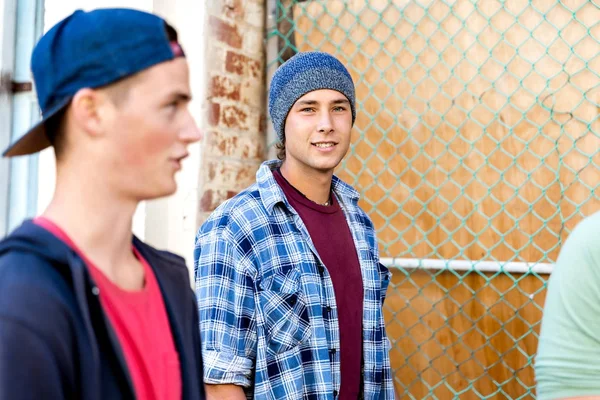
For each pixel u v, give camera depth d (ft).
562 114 6.22
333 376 4.89
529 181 6.38
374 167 7.19
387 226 7.11
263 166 5.39
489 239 6.57
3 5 6.87
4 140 6.89
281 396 4.68
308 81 5.27
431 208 6.87
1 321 2.17
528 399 6.31
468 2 6.66
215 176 7.16
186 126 2.78
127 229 2.77
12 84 6.98
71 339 2.34
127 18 2.58
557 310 3.12
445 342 6.77
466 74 6.68
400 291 7.04
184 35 7.18
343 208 5.64
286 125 5.42
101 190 2.61
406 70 6.98
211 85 7.11
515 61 6.44
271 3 7.77
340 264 5.22
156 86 2.62
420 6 6.90
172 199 7.17
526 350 6.35
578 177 6.15
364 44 7.22
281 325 4.79
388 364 5.40
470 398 6.61
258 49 7.72
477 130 6.63
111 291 2.64
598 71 6.05
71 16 2.66
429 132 6.88
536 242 6.34
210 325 4.73
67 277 2.40
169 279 3.13
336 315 5.03
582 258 3.08
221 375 4.58
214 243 4.92
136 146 2.59
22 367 2.16
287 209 5.15
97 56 2.49
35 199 7.06
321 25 7.47
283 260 4.96
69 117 2.57
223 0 7.25
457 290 6.73
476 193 6.64
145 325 2.77
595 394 2.94
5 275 2.27
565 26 6.20
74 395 2.34
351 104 5.56
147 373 2.67
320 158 5.20
